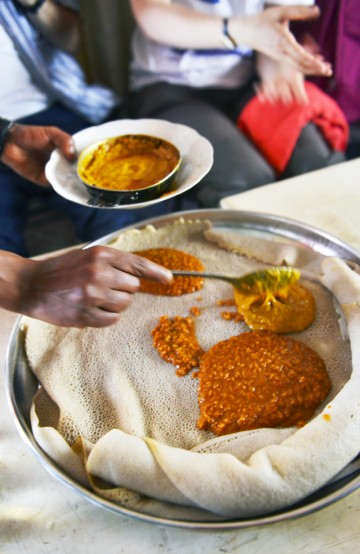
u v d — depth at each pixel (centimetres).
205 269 90
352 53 153
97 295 62
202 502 56
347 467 60
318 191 109
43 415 71
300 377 70
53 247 178
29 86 151
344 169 115
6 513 62
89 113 158
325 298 82
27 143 104
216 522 56
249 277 78
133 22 187
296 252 90
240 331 79
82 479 61
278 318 78
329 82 164
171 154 87
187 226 96
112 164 88
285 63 151
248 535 58
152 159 88
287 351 73
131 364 76
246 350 74
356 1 143
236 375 71
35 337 79
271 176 148
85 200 82
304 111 149
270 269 78
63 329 81
